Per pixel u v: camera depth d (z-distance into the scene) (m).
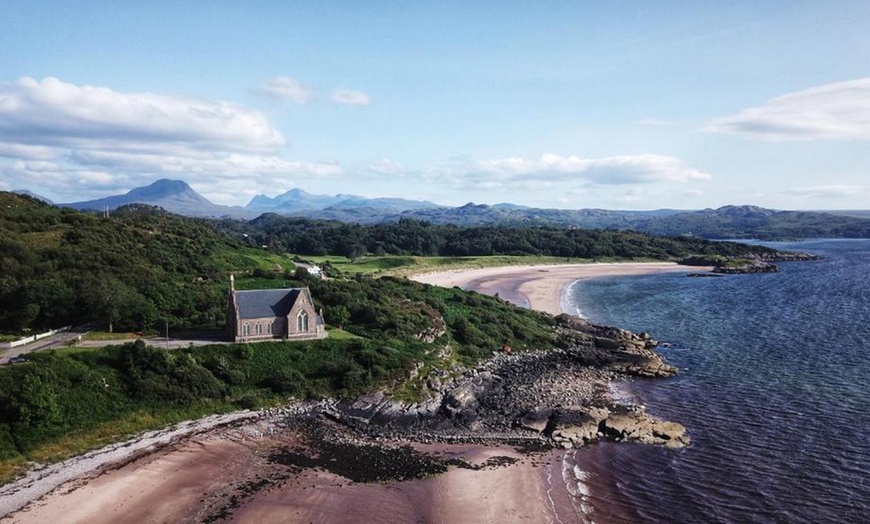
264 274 112.31
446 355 89.88
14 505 47.19
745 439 62.09
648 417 67.88
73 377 64.12
